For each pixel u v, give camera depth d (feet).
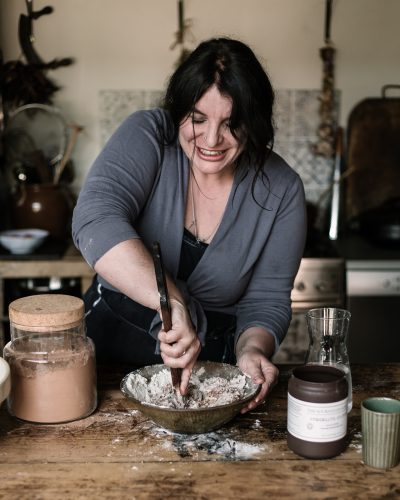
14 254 9.95
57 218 10.78
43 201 10.62
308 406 4.03
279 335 5.50
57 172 10.80
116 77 11.32
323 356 4.62
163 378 4.73
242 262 5.66
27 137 11.14
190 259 5.64
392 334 10.19
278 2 11.18
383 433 3.90
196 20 11.16
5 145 11.10
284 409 4.75
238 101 4.67
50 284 10.05
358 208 11.77
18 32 11.05
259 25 11.23
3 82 10.96
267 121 4.94
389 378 5.34
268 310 5.71
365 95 11.57
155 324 5.45
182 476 3.88
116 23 11.17
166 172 5.47
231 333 6.05
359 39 11.39
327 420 4.03
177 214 5.52
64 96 11.34
